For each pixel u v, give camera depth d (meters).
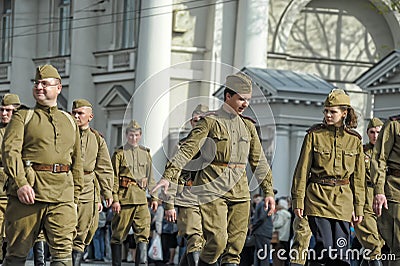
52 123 19.73
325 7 76.38
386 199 23.50
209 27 72.31
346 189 22.73
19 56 80.38
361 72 76.94
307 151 22.67
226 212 21.64
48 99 19.77
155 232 46.03
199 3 72.44
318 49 76.12
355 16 77.00
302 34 75.81
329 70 76.06
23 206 19.52
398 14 75.94
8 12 81.88
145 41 70.81
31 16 80.12
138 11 72.50
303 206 22.61
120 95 72.25
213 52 71.81
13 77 80.38
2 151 19.31
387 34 77.44
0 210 26.09
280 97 57.97
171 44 71.69
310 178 22.88
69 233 19.80
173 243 46.44
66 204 19.77
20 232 19.62
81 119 27.86
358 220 22.80
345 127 22.77
